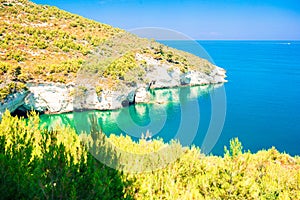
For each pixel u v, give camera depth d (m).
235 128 40.88
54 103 38.41
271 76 92.06
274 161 10.05
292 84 79.94
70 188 3.79
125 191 4.76
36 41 49.50
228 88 69.75
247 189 5.52
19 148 4.32
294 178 7.48
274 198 6.12
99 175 4.38
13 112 38.16
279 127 41.62
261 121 44.41
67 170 3.96
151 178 5.21
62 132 5.56
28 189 3.61
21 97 36.41
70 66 40.88
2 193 3.36
